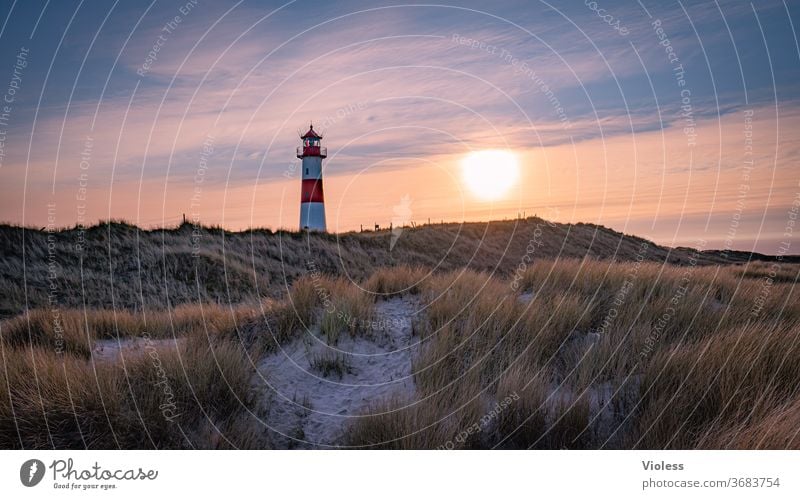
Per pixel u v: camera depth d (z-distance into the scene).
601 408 5.44
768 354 5.67
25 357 6.44
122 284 19.25
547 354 6.50
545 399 5.54
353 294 8.31
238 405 5.85
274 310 8.23
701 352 5.71
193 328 8.83
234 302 19.23
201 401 5.77
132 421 5.31
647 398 5.39
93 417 5.25
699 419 5.02
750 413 4.83
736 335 6.12
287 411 6.03
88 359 7.30
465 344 6.71
